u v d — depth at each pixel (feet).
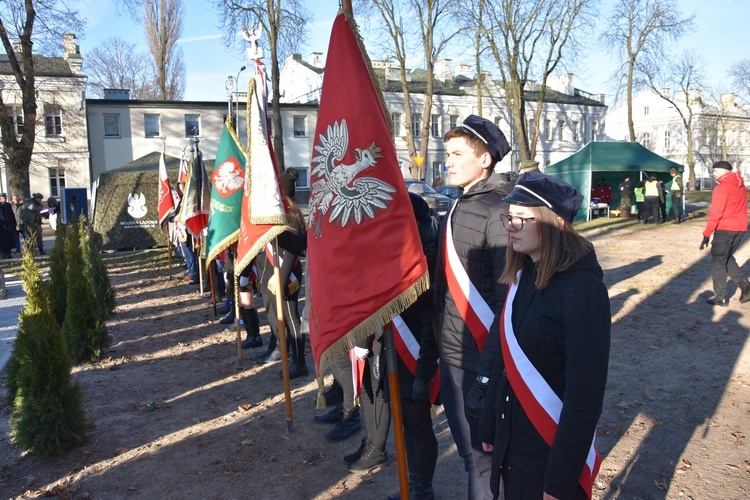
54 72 112.37
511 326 7.34
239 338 20.81
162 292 36.04
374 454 12.90
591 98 190.19
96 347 21.91
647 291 29.84
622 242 50.85
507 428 7.38
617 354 20.27
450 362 9.50
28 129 79.56
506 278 7.65
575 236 7.02
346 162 9.81
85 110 114.93
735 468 12.49
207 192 25.34
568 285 6.88
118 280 41.19
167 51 148.97
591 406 6.58
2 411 17.01
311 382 18.86
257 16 89.40
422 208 10.93
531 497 7.14
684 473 12.39
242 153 19.80
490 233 8.82
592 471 7.36
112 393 18.57
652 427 14.60
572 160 76.02
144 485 12.88
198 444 14.78
